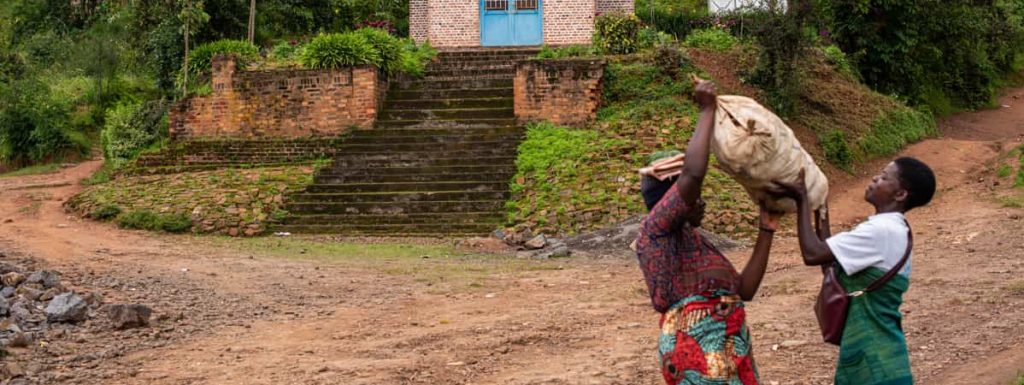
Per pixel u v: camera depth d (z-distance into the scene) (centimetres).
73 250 1424
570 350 806
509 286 1178
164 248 1516
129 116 2408
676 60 2231
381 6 3306
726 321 422
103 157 2564
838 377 455
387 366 754
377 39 2316
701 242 432
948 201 1767
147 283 1147
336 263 1394
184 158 2200
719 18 2848
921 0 2766
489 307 1030
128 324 909
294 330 918
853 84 2531
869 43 2742
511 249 1567
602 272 1291
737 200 1683
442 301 1076
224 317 982
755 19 2277
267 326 938
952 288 1034
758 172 417
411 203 1875
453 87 2347
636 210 1702
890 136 2298
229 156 2184
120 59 3238
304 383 704
